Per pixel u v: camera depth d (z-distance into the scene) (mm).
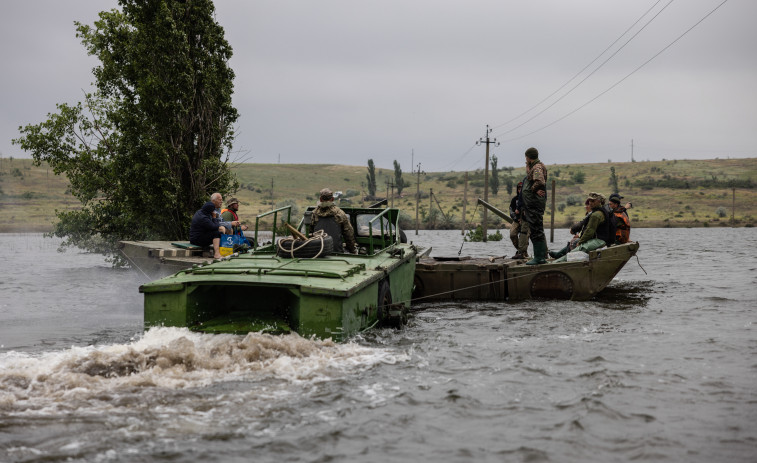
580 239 13945
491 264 13789
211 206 12789
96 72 20719
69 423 5234
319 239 9609
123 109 20359
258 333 7586
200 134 20906
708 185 150250
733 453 4945
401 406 5887
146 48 19953
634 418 5711
